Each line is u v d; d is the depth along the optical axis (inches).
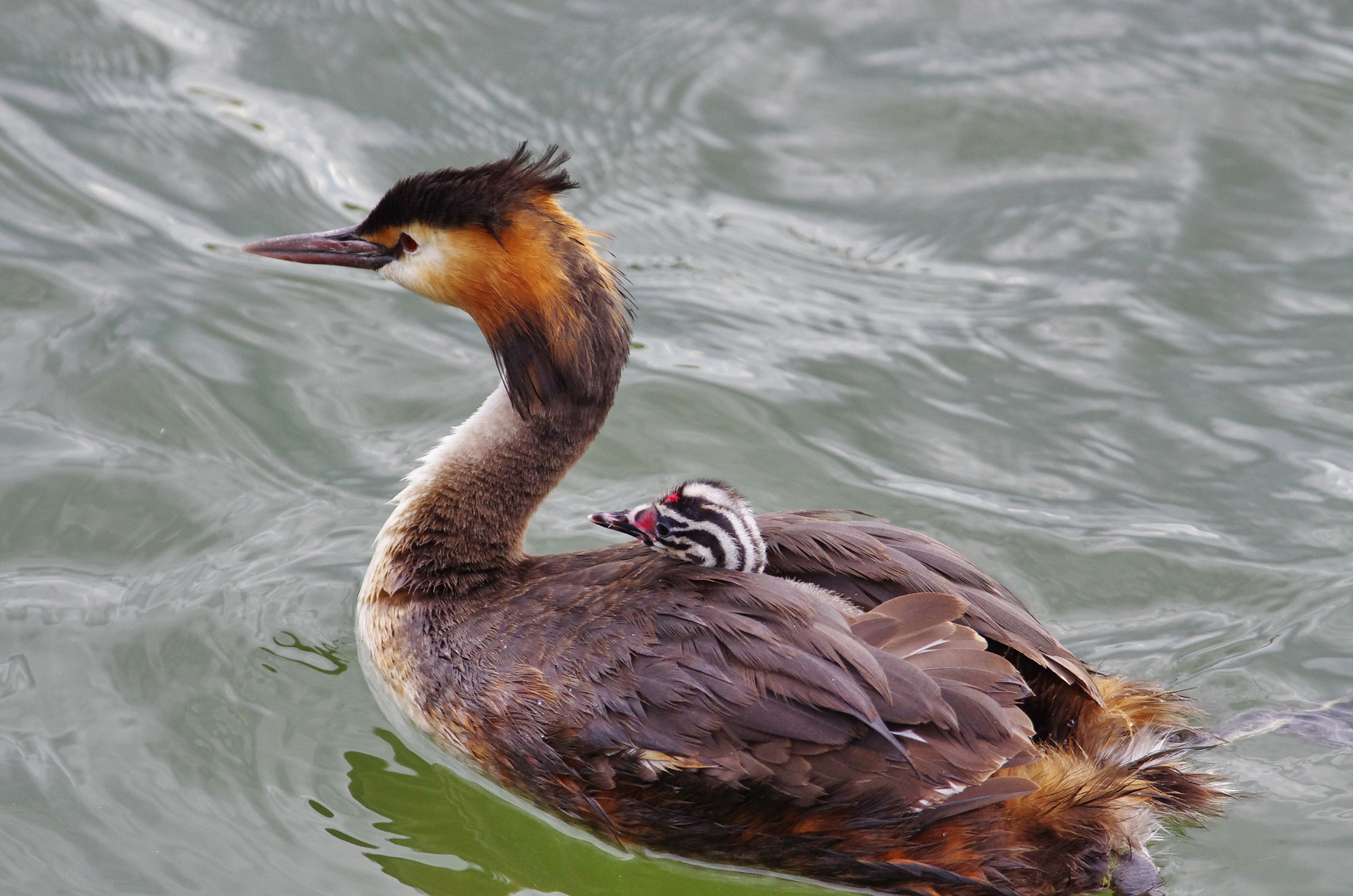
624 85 687.1
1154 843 387.9
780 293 600.7
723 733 364.5
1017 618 383.2
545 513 503.5
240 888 373.7
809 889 388.8
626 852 394.9
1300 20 722.8
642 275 603.5
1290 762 409.4
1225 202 635.5
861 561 393.1
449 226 426.6
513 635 398.0
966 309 593.9
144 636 441.7
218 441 514.0
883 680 355.3
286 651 443.8
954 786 356.2
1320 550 491.5
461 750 404.2
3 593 451.2
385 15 713.0
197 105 653.3
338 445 518.9
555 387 430.9
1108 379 562.3
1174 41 719.1
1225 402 551.5
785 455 528.4
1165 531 500.1
